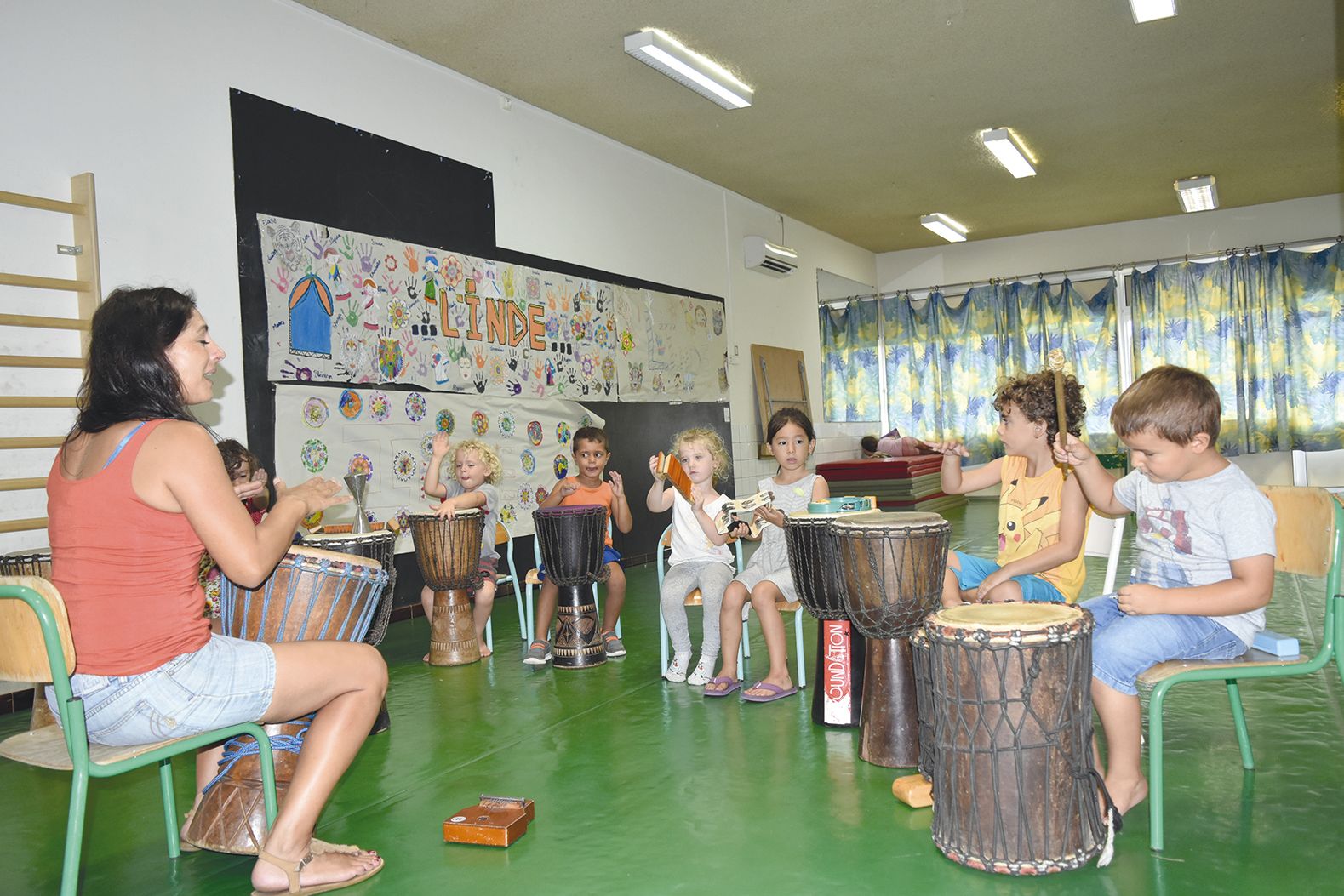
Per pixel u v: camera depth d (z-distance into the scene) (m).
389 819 2.36
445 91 5.72
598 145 7.09
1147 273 10.57
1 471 3.67
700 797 2.41
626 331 7.27
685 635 3.61
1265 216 10.21
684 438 3.53
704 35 5.49
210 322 4.34
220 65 4.44
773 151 7.68
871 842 2.09
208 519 1.67
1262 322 10.05
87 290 3.83
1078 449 2.30
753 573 3.44
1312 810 2.15
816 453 10.07
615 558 4.21
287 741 2.21
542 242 6.47
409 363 5.33
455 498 4.27
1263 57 6.14
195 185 4.31
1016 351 11.16
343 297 4.96
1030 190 9.23
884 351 11.86
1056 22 5.53
